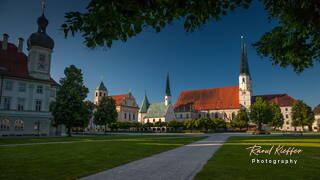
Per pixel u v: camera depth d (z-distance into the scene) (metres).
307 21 6.32
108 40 5.43
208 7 5.24
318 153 16.23
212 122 80.38
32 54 50.88
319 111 118.00
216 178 8.77
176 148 21.14
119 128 101.62
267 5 6.95
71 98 46.59
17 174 9.69
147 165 12.11
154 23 5.48
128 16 4.96
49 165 11.83
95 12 4.86
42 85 51.00
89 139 35.72
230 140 32.66
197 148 21.05
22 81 48.41
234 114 112.31
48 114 50.62
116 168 11.27
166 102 125.31
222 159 13.59
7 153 16.73
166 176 9.52
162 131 94.06
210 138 39.50
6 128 44.84
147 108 130.12
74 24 5.13
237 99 115.19
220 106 117.25
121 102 112.62
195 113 122.31
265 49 8.22
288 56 7.59
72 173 9.92
